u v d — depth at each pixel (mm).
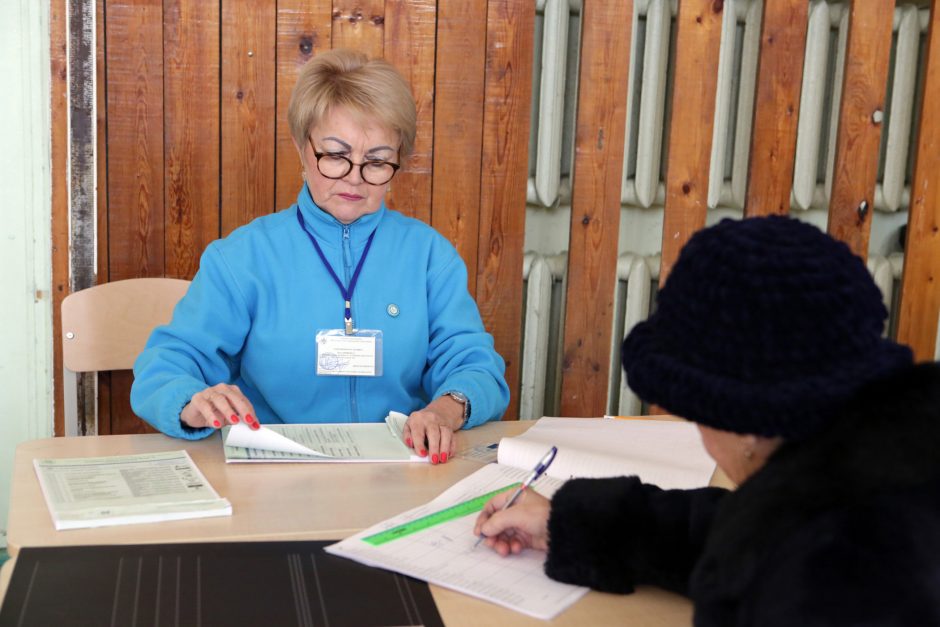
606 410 2680
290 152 2363
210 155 2312
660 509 944
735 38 2777
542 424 1536
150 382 1457
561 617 878
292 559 969
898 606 522
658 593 939
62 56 2227
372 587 915
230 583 906
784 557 579
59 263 2330
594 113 2508
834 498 577
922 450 571
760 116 2613
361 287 1692
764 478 640
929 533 544
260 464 1291
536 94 2701
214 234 2344
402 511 1131
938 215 2789
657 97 2643
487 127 2475
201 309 1599
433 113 2438
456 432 1518
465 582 931
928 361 623
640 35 2701
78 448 1340
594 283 2594
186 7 2242
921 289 2824
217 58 2277
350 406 1695
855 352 613
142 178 2283
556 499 982
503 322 2570
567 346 2611
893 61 2871
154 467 1240
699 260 652
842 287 610
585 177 2533
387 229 1743
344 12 2340
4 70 2227
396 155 1651
